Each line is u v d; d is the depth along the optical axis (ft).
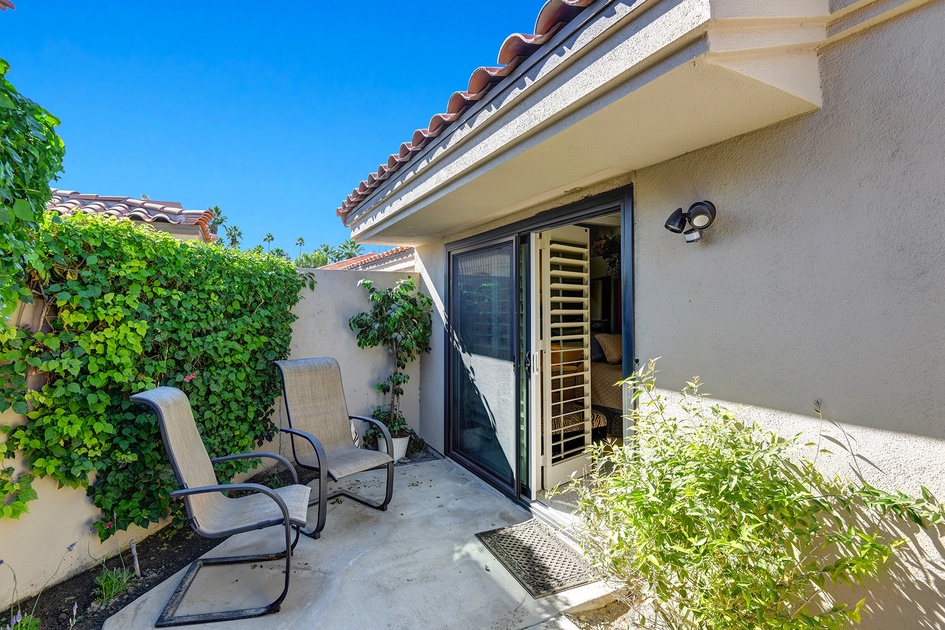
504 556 10.07
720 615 5.41
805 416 6.31
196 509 8.76
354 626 7.89
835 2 5.62
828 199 6.02
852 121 5.74
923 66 5.13
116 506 9.98
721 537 5.21
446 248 17.12
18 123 6.64
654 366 8.57
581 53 6.22
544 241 13.17
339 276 17.67
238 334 13.25
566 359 14.46
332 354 17.46
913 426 5.31
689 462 5.95
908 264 5.30
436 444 18.13
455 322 16.87
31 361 8.58
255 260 14.32
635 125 6.72
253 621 8.00
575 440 14.25
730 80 5.39
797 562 5.51
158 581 9.25
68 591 8.88
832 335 6.01
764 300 6.79
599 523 7.49
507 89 7.79
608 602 8.58
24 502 8.32
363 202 15.69
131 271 10.28
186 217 17.07
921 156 5.16
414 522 11.79
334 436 13.67
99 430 9.43
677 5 4.95
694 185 7.83
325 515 10.98
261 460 14.65
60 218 9.17
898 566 5.50
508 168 8.84
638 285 8.98
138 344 10.35
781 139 6.55
